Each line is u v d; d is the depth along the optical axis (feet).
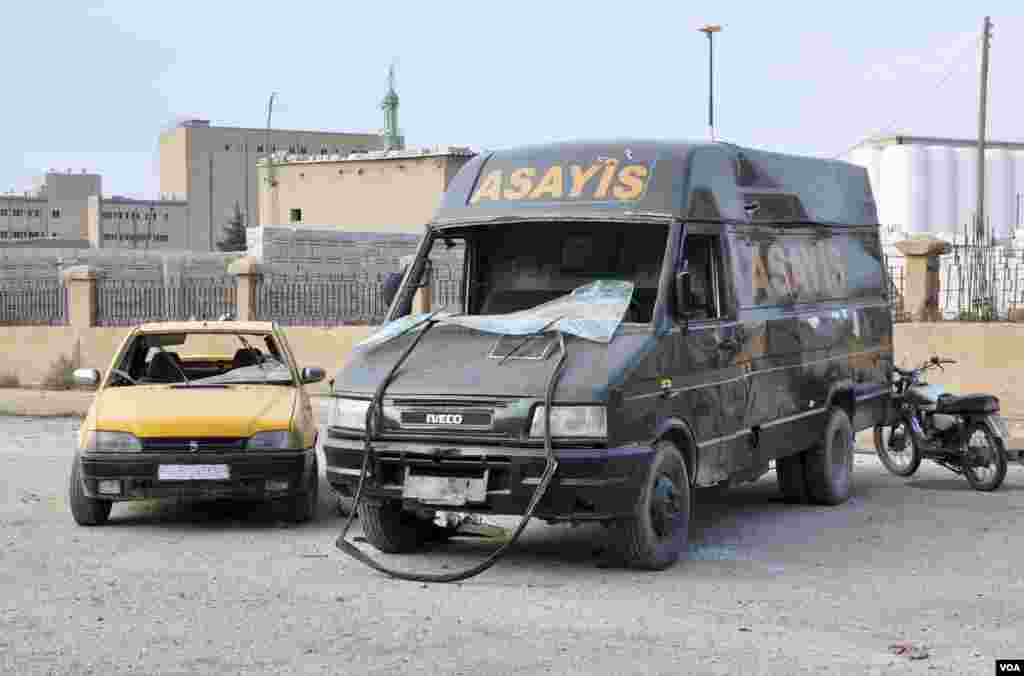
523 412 27.20
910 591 26.55
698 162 31.83
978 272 74.54
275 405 35.17
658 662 20.90
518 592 26.32
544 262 32.63
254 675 20.13
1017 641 22.47
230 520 36.11
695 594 26.17
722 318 32.09
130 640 22.27
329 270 142.92
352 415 28.94
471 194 32.83
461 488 27.48
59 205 562.25
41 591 26.27
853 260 41.78
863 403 41.65
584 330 28.86
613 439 27.02
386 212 178.19
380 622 23.58
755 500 39.99
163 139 496.64
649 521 28.17
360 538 31.17
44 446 54.19
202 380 38.09
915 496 40.65
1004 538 33.01
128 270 143.84
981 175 144.66
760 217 34.68
